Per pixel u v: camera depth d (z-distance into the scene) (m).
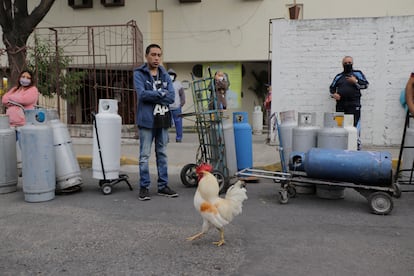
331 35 9.14
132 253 3.65
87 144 10.13
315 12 16.19
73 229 4.31
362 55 9.06
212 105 6.04
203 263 3.42
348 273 3.21
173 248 3.76
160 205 5.25
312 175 5.17
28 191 5.39
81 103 15.74
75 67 15.31
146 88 5.42
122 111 16.31
